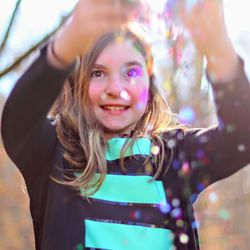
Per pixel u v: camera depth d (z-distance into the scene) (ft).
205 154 6.31
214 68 5.09
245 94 5.24
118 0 3.97
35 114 5.24
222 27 4.68
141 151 6.75
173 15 4.57
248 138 5.64
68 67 4.87
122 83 6.65
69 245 6.23
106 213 6.41
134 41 6.70
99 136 6.66
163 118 7.30
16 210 41.83
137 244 6.36
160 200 6.56
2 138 5.60
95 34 4.17
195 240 6.48
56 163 6.37
